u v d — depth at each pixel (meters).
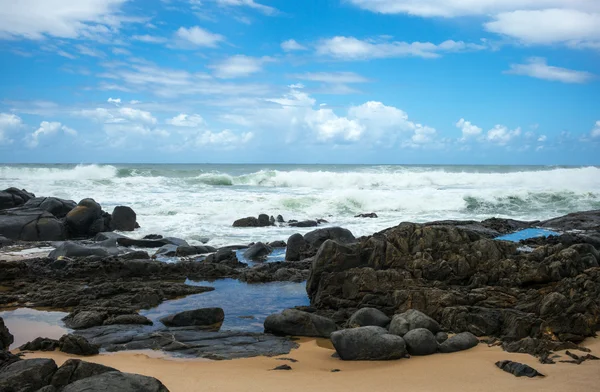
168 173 54.47
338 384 7.34
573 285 11.32
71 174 48.19
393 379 7.56
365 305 12.12
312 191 42.00
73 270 16.31
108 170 50.19
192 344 9.91
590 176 49.12
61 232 24.06
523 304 11.16
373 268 13.45
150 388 5.87
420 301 11.52
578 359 8.22
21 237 23.45
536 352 8.73
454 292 11.63
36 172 46.97
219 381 7.52
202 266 17.27
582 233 22.45
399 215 31.67
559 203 36.03
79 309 12.23
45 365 6.53
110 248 20.56
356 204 34.22
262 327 11.33
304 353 9.40
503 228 24.11
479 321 10.30
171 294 14.34
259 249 20.52
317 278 13.55
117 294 14.30
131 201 34.00
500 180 49.84
